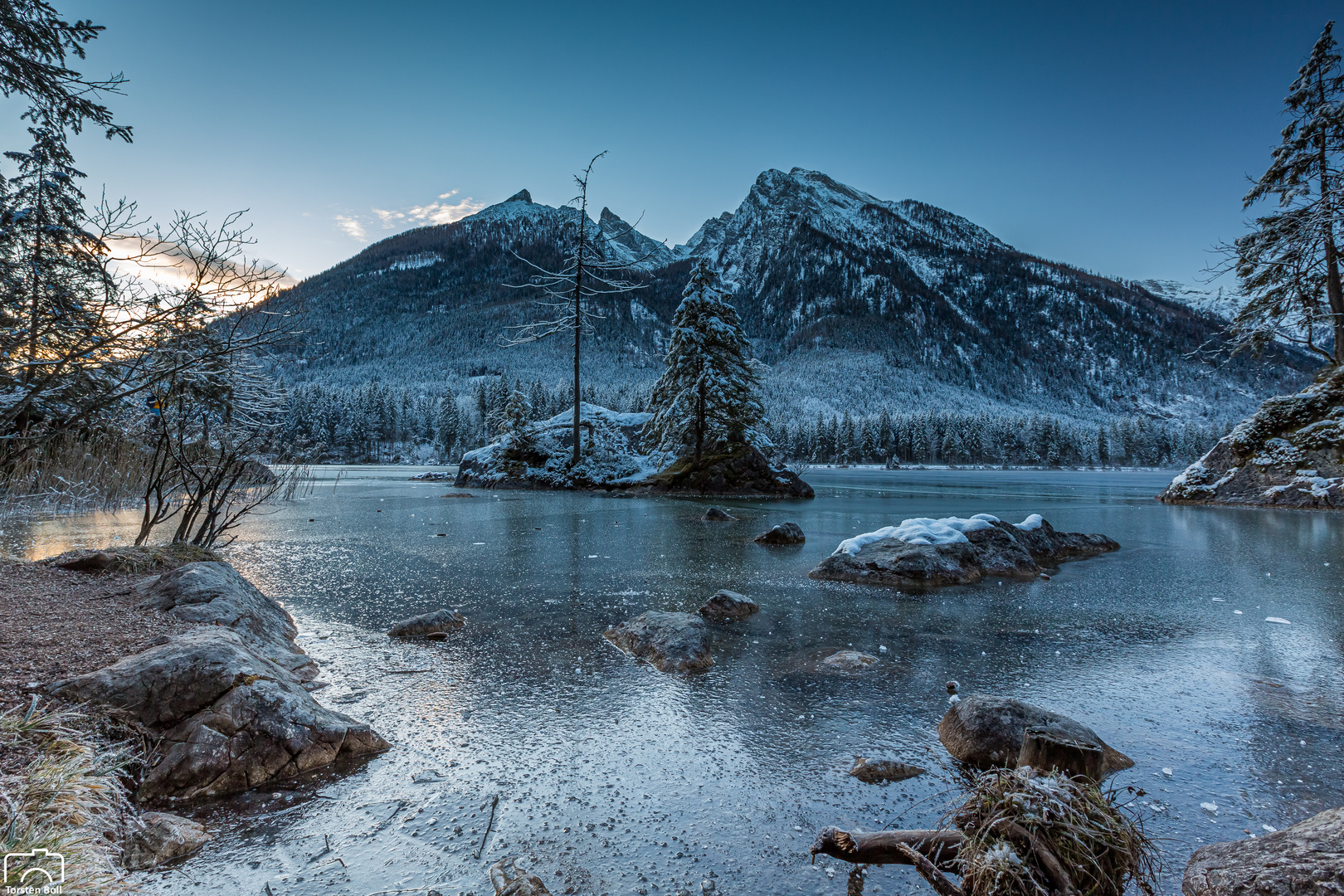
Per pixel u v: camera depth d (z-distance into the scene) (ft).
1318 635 16.72
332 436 294.05
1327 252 56.39
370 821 7.65
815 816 7.86
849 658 14.12
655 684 12.68
